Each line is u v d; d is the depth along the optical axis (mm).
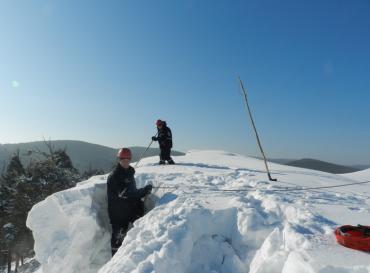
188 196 6336
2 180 29422
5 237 22953
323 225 4316
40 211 7020
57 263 6492
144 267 3988
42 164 24578
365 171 13648
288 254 3619
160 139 12398
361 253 3418
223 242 4777
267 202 5633
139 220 5539
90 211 6961
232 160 14703
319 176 10141
